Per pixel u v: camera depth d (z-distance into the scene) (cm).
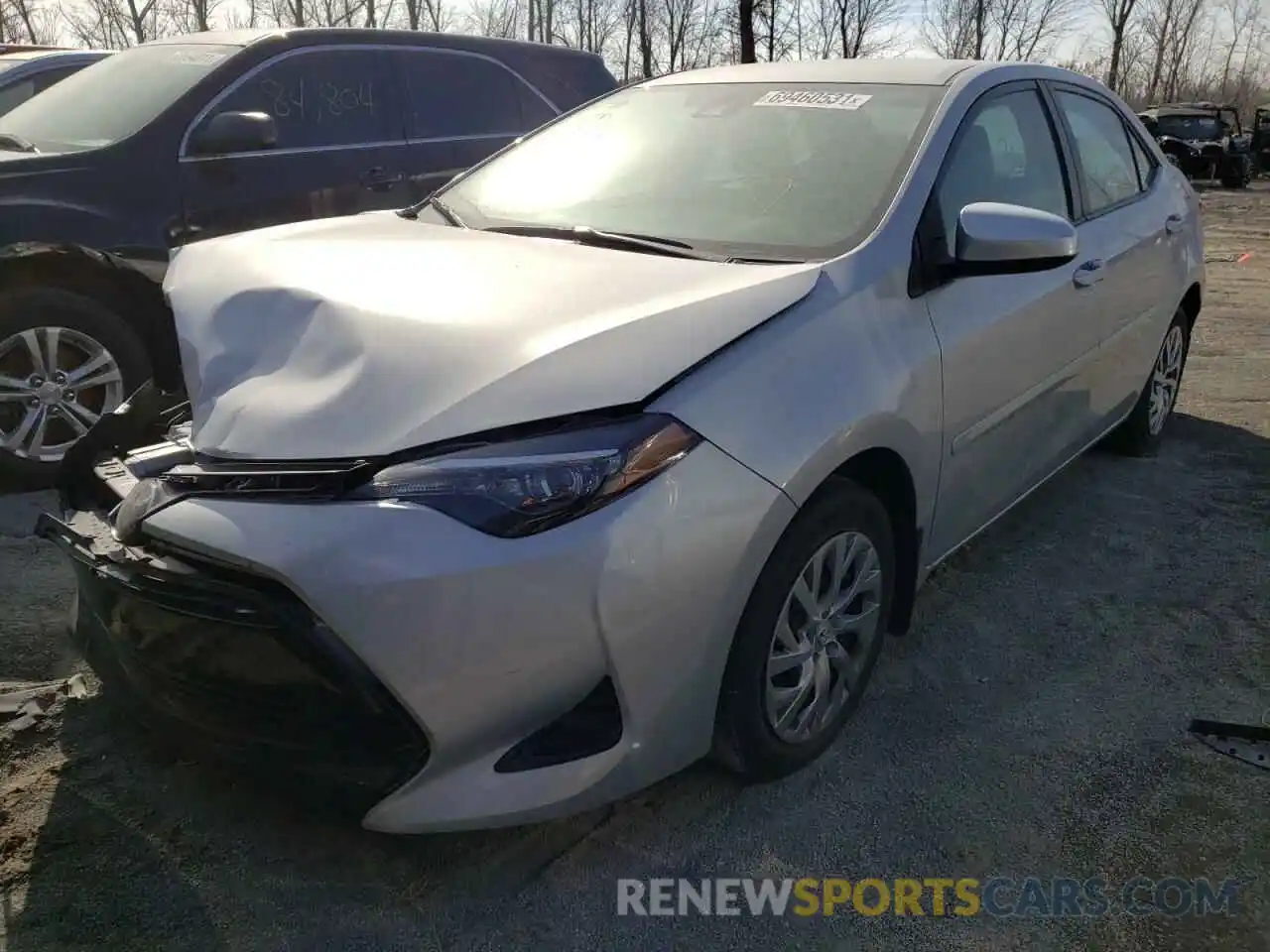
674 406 210
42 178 414
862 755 268
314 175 495
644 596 202
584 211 311
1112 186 407
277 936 208
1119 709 291
